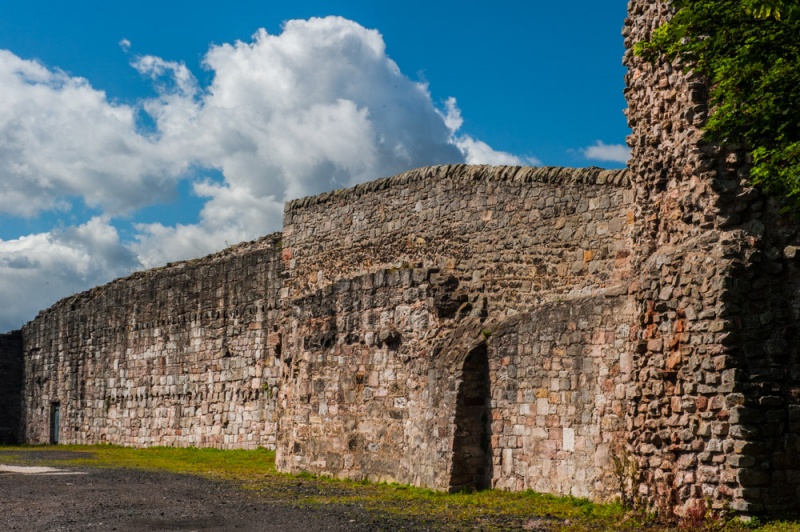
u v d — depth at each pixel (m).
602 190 17.72
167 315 35.34
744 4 10.64
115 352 38.59
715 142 12.78
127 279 38.44
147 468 25.42
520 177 19.11
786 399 11.75
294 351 23.69
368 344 21.02
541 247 18.56
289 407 23.66
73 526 13.84
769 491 11.48
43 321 44.69
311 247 24.48
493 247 19.42
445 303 19.25
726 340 11.80
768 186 11.68
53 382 43.47
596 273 17.59
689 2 12.05
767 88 11.56
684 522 11.80
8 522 14.38
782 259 12.11
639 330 13.24
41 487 19.77
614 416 15.02
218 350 32.50
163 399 35.22
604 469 15.08
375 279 21.06
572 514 13.83
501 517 13.84
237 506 15.91
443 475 17.66
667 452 12.52
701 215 12.84
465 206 20.17
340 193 23.75
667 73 13.78
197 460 28.45
